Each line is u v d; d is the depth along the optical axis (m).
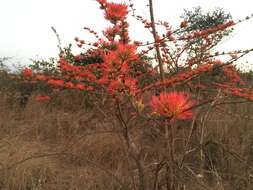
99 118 5.14
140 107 1.92
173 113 1.59
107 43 2.30
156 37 2.85
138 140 3.60
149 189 2.81
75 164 4.39
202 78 3.82
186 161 3.64
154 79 3.02
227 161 4.00
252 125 4.86
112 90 2.06
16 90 6.93
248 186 3.51
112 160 4.26
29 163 4.08
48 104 6.09
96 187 3.86
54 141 5.21
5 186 3.83
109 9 2.22
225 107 5.05
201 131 3.52
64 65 2.36
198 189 3.09
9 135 5.15
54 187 3.89
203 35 2.82
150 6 2.86
